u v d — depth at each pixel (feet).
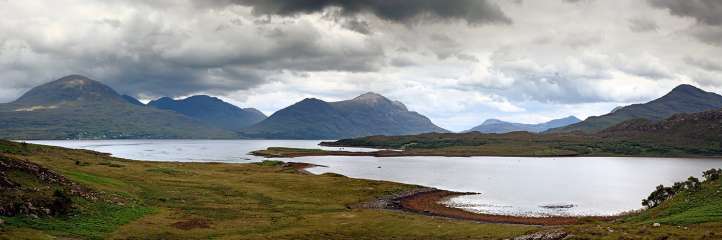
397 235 217.97
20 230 158.40
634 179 609.83
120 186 302.86
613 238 154.30
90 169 380.99
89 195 233.35
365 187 410.93
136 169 438.40
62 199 200.13
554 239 172.96
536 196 422.41
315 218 259.19
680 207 205.26
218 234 204.13
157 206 264.11
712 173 249.96
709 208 185.98
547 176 647.97
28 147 475.31
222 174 476.95
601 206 364.38
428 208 336.29
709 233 144.87
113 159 569.23
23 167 225.97
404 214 299.79
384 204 345.31
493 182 550.36
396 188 416.87
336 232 220.43
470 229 230.68
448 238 211.20
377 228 233.55
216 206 284.41
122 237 179.93
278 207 298.35
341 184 422.41
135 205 248.32
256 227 224.94
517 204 368.68
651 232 155.94
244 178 444.96
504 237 202.59
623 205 370.94
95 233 178.60
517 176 640.99
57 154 484.74
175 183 369.30
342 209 304.50
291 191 378.12
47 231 167.94
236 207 286.66
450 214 311.47
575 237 164.76
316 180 444.55
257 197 334.65
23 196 189.16
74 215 197.16
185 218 233.96
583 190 477.77
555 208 350.43
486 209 339.16
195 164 608.19
